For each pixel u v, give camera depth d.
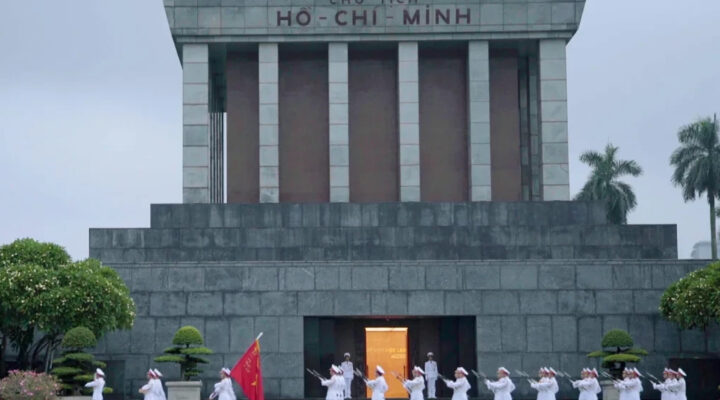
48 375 39.62
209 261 50.91
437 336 50.25
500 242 51.53
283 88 56.09
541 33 54.62
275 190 54.06
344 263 48.78
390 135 56.00
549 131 54.22
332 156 54.31
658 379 47.81
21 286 43.25
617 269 48.69
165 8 54.47
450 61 56.50
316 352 48.53
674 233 51.81
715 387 46.06
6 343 46.97
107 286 44.06
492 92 56.41
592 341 48.25
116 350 48.03
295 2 54.69
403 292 48.59
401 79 54.81
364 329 50.47
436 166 55.78
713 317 43.97
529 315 48.41
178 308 48.31
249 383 35.25
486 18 54.59
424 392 48.22
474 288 48.56
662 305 46.38
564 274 48.62
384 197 55.59
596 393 43.22
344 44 54.78
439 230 51.62
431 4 54.72
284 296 48.47
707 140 92.81
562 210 52.50
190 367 44.19
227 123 55.88
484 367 48.09
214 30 54.44
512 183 55.88
